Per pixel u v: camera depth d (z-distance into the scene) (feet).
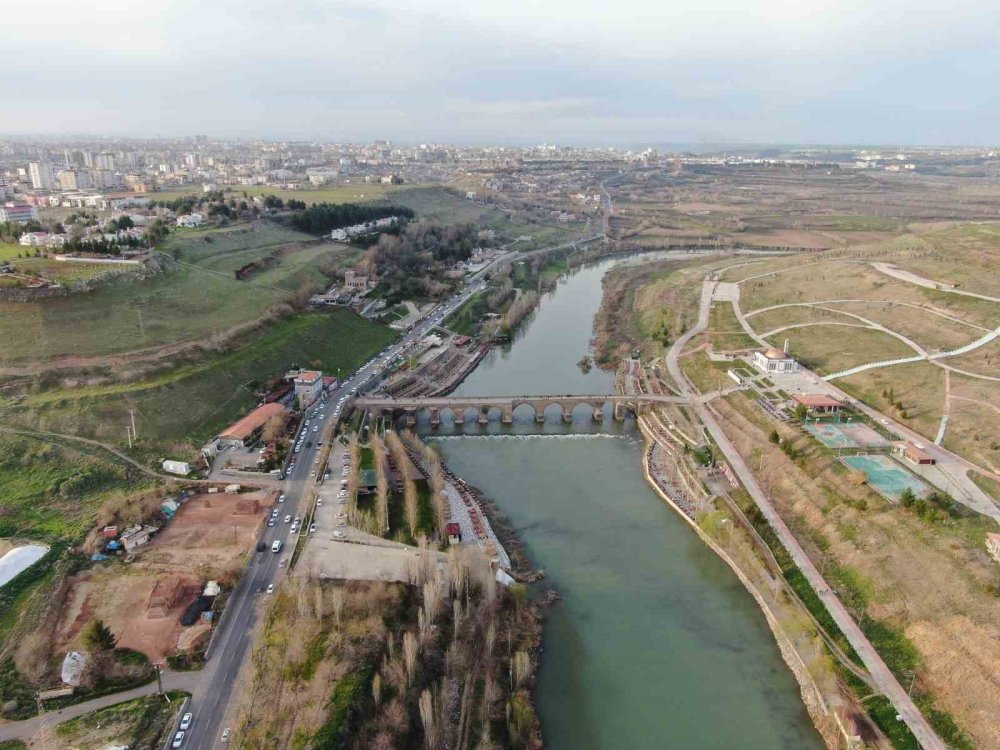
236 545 451.53
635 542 511.40
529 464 639.76
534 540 510.99
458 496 551.18
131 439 561.43
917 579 412.36
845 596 422.82
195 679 342.03
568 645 405.80
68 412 569.23
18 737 305.73
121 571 421.18
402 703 327.67
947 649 364.17
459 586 402.52
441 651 369.30
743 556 476.54
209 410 630.33
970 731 325.83
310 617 375.45
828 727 346.13
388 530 475.31
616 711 359.87
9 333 641.81
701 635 416.87
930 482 506.89
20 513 466.70
